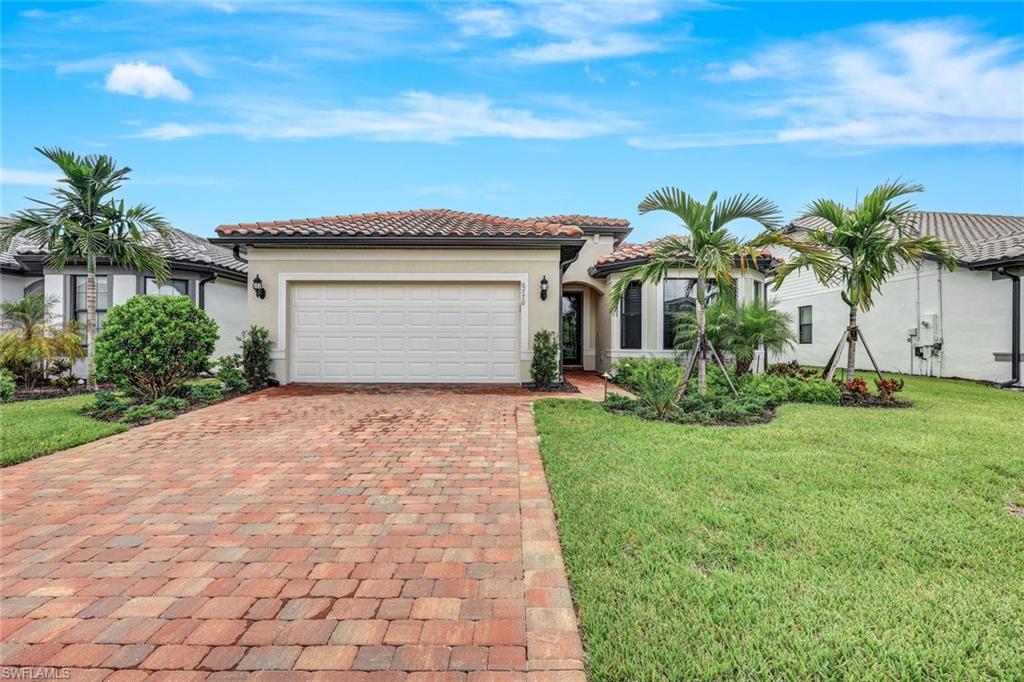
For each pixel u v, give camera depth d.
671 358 12.75
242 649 2.31
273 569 3.04
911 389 11.05
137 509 3.99
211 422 7.31
